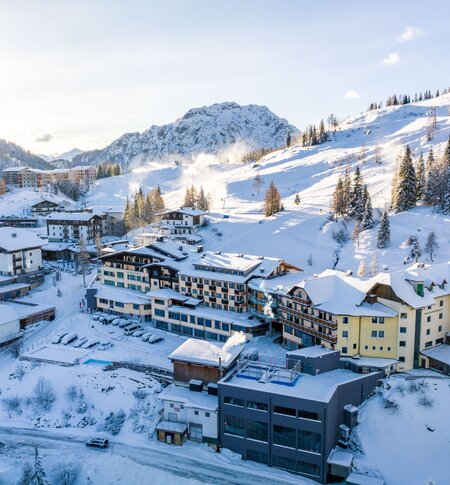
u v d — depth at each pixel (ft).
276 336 298.97
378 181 626.23
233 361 240.94
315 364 230.48
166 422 224.94
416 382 225.76
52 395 251.60
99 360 285.23
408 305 235.81
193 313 314.76
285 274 322.96
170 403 227.81
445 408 211.41
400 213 474.08
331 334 244.83
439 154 646.33
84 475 199.72
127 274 372.17
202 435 221.25
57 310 374.02
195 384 236.43
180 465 204.23
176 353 245.24
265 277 310.24
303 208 572.92
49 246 532.32
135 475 197.57
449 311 256.73
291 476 201.36
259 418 208.95
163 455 210.79
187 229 553.23
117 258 376.48
